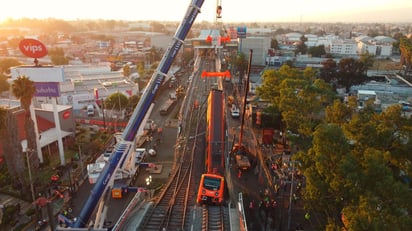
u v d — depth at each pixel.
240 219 32.56
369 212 24.34
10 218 39.25
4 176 49.22
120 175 48.47
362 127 35.44
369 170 28.17
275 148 60.78
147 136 69.38
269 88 70.50
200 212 35.59
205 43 181.75
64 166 54.50
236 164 51.91
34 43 53.16
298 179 46.06
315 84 60.25
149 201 39.12
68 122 68.25
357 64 114.31
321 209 31.83
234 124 75.44
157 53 197.12
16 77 52.09
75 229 28.97
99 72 124.75
